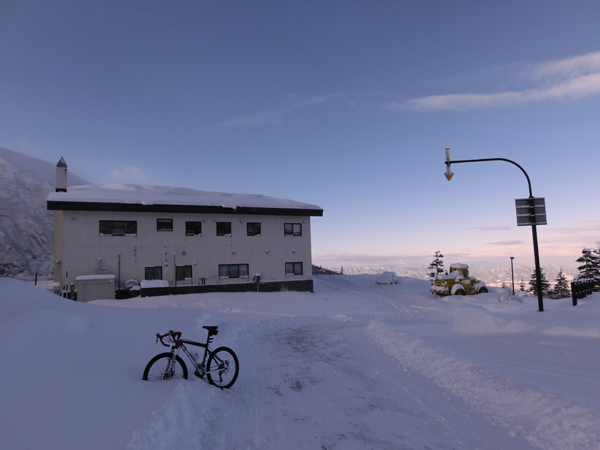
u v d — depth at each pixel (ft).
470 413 15.78
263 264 103.14
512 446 12.57
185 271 94.48
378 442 13.58
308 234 109.60
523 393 16.11
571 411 13.73
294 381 22.18
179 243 93.81
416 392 19.01
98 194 92.17
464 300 87.45
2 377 13.60
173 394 15.53
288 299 86.17
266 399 18.90
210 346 28.32
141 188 120.78
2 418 10.90
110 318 29.22
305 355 29.68
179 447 12.37
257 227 103.86
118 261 86.84
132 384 16.44
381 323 38.70
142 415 12.90
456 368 21.13
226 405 17.93
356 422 15.56
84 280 79.87
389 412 16.51
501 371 20.59
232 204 98.99
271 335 40.96
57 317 21.65
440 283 97.40
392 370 23.52
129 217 88.99
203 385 19.36
